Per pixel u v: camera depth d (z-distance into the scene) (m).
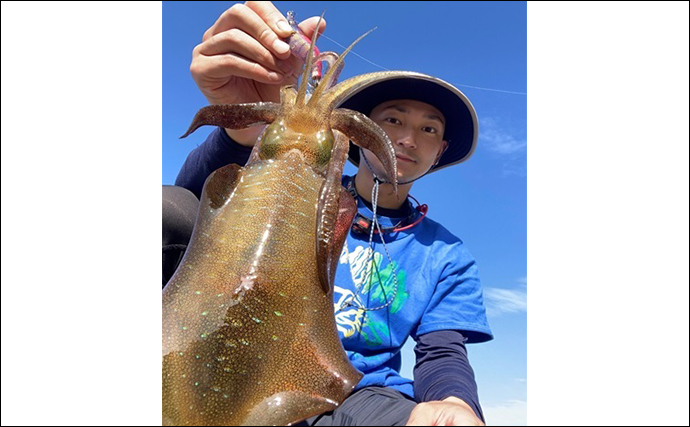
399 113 0.73
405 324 0.68
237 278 0.41
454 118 0.76
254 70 0.59
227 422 0.37
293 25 0.61
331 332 0.42
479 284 0.75
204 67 0.62
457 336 0.67
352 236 0.72
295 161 0.46
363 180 0.77
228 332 0.39
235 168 0.47
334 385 0.40
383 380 0.62
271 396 0.39
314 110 0.47
